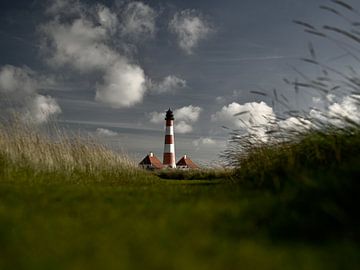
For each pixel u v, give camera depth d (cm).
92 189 505
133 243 219
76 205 354
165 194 455
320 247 215
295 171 406
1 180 618
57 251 205
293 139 521
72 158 884
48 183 628
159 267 178
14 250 208
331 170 343
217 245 217
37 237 234
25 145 795
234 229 254
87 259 190
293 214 270
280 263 187
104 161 965
